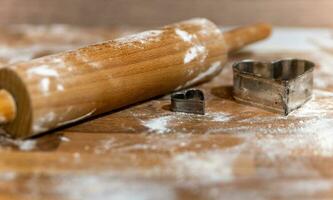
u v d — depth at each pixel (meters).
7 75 0.46
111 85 0.49
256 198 0.41
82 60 0.49
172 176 0.43
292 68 0.57
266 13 0.83
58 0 0.83
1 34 0.77
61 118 0.47
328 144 0.46
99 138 0.47
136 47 0.52
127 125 0.50
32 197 0.41
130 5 0.83
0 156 0.45
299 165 0.44
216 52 0.57
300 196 0.41
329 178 0.42
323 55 0.67
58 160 0.45
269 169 0.43
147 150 0.46
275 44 0.72
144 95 0.53
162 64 0.53
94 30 0.80
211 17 0.83
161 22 0.84
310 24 0.82
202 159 0.45
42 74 0.46
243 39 0.64
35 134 0.47
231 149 0.46
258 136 0.48
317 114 0.51
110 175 0.43
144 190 0.42
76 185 0.42
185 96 0.54
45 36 0.76
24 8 0.83
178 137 0.48
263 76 0.54
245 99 0.53
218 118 0.51
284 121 0.50
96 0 0.83
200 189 0.42
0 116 0.45
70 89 0.47
